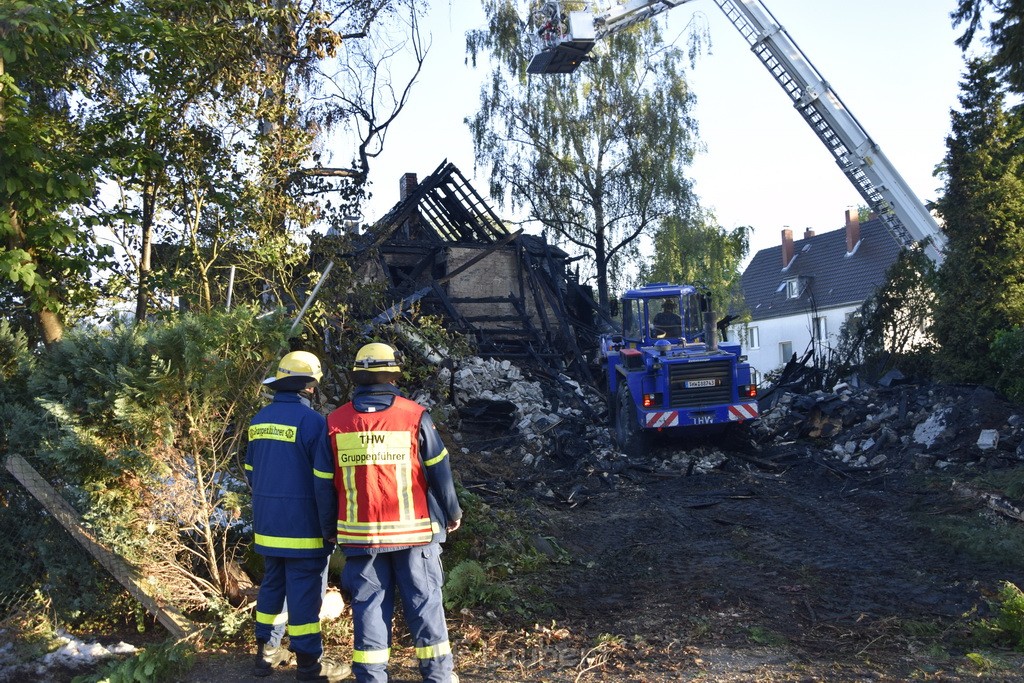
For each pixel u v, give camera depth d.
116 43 8.88
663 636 5.11
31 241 7.41
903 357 15.80
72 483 5.02
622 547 7.65
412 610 4.13
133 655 4.62
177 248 9.55
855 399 14.02
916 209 20.09
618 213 29.95
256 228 9.12
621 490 10.66
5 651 4.63
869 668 4.48
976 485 9.16
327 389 10.34
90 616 5.09
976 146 14.69
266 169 9.34
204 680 4.39
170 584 5.03
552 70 22.56
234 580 5.28
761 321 45.62
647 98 30.09
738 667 4.52
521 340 20.33
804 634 5.14
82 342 5.04
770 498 9.78
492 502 9.59
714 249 30.20
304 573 4.35
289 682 4.38
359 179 9.88
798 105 21.06
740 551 7.37
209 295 9.00
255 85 9.51
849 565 6.81
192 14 9.27
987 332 13.12
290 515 4.35
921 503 8.88
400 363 10.48
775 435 13.63
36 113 8.50
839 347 17.97
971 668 4.45
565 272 23.47
